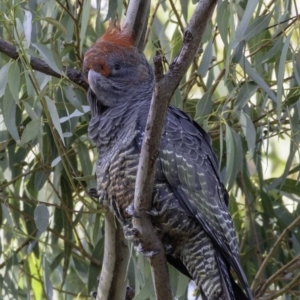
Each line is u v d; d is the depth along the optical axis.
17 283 10.82
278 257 10.59
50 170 10.27
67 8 9.51
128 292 9.80
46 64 8.92
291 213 10.66
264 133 10.59
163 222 8.41
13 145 10.41
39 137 8.86
